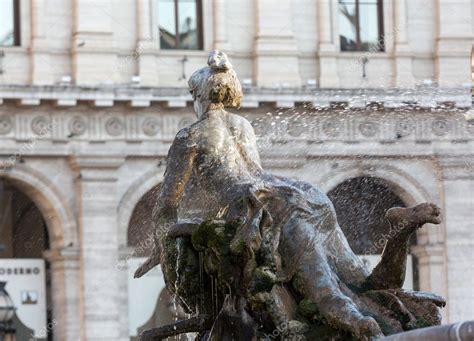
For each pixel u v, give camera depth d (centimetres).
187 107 6850
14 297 6694
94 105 6769
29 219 6912
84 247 6775
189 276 1739
